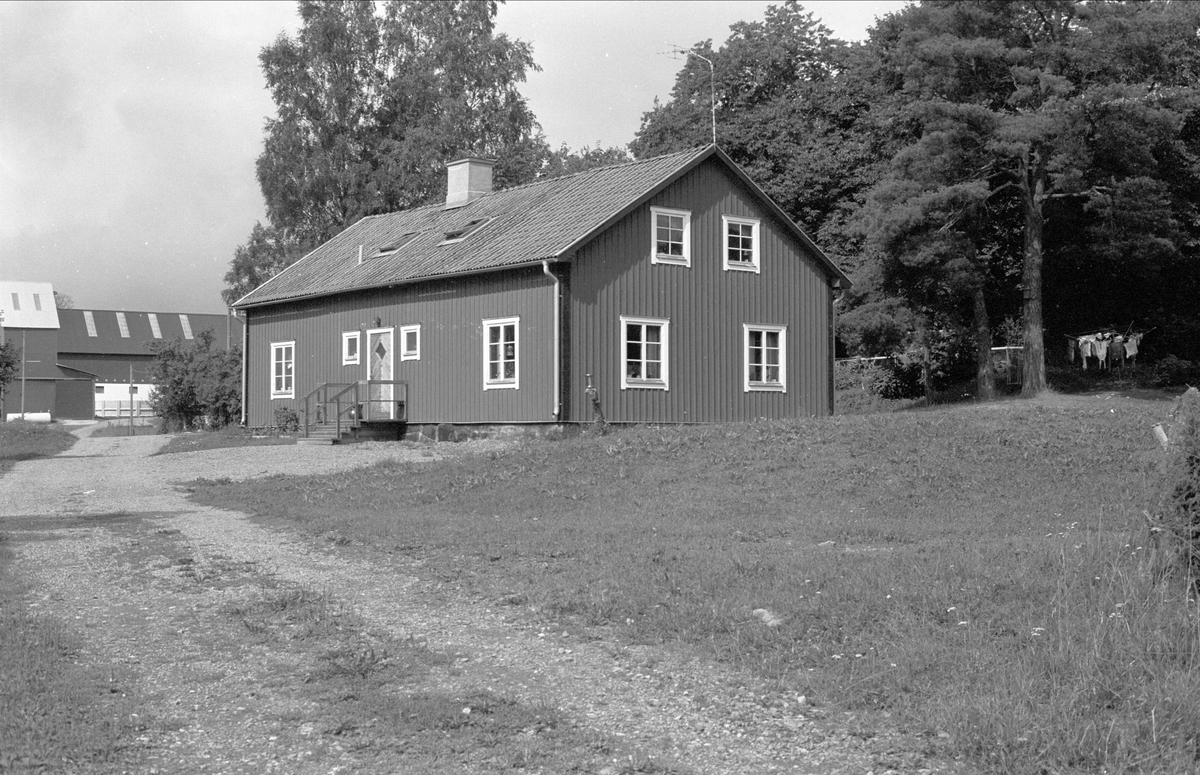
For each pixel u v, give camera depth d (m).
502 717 7.45
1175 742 6.79
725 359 30.94
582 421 27.89
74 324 104.06
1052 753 6.71
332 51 53.47
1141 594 9.11
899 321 42.91
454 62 53.97
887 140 48.97
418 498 19.73
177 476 25.03
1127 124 37.59
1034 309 40.66
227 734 7.18
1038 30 40.12
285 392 38.53
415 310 32.56
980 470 19.44
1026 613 9.20
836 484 18.77
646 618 9.98
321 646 9.32
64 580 12.15
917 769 6.68
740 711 7.68
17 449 35.75
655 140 57.94
